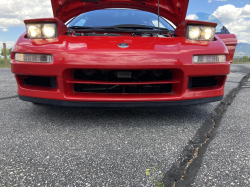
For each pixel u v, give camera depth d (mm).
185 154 1041
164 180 819
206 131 1372
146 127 1448
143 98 1421
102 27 2023
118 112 1816
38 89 1481
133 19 2217
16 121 1555
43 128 1412
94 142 1189
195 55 1433
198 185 786
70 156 1019
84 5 2221
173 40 1515
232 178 831
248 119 1624
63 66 1370
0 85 3322
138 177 841
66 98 1420
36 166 921
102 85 1598
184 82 1446
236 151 1069
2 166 917
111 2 2266
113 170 894
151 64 1371
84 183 801
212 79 1587
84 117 1667
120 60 1354
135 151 1076
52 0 1944
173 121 1584
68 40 1453
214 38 1660
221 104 2148
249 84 3666
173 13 2193
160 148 1113
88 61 1354
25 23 1479
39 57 1398
